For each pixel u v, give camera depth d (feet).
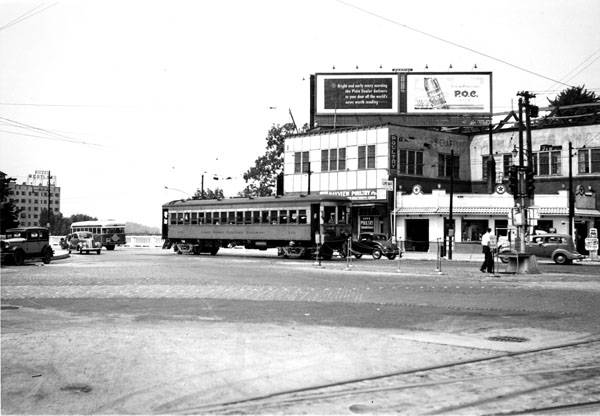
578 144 168.04
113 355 28.17
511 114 180.96
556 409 20.57
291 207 130.21
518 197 90.89
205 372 25.04
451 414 19.83
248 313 43.32
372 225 173.58
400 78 188.55
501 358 28.73
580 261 132.16
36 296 53.93
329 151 183.73
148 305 47.67
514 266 89.86
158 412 19.79
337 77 191.31
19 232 106.73
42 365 26.09
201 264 107.55
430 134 179.32
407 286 66.49
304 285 66.33
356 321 40.04
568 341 33.35
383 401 21.25
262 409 20.11
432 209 161.68
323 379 24.27
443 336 34.55
